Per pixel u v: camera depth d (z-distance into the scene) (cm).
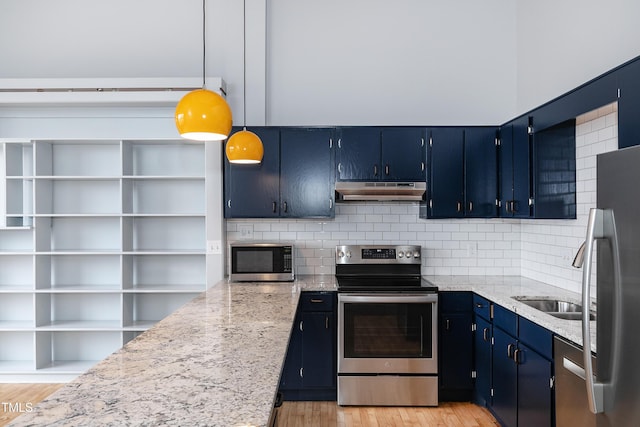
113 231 445
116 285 441
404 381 366
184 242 446
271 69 441
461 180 406
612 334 167
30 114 442
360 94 442
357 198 403
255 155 318
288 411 359
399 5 442
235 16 434
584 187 330
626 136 227
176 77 434
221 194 413
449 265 438
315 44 442
